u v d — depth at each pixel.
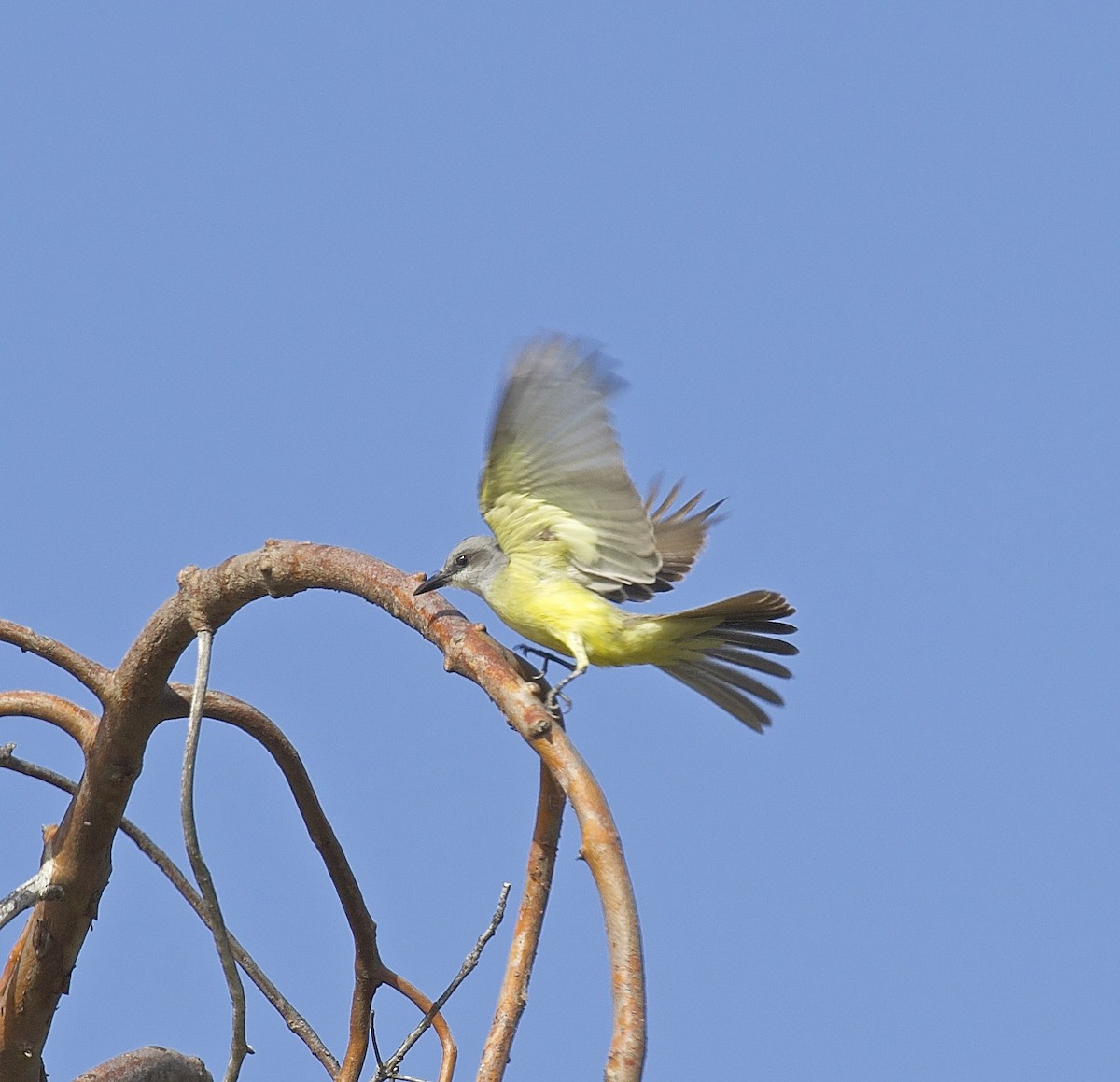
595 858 7.49
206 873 9.20
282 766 10.70
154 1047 10.73
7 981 10.06
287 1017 11.36
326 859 10.91
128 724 9.68
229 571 9.30
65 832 9.81
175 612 9.47
